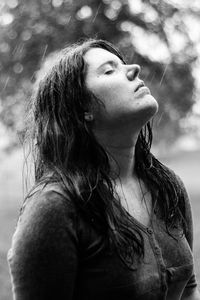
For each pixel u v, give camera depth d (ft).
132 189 6.23
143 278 5.59
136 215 6.03
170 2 42.16
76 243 5.53
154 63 42.14
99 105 5.97
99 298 5.59
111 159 6.14
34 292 5.49
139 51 42.01
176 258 6.04
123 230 5.58
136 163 6.45
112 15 42.45
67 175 5.70
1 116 45.70
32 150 6.34
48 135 6.07
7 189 90.48
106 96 5.95
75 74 6.06
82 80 6.06
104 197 5.63
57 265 5.44
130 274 5.53
